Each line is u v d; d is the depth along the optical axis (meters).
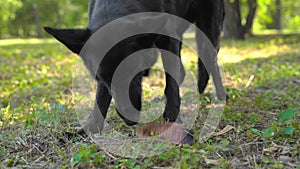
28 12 40.19
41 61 13.59
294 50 14.54
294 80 8.08
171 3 4.91
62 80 9.27
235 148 4.00
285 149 3.91
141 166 3.64
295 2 31.59
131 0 4.33
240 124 4.92
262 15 29.77
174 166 3.60
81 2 24.48
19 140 4.50
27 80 9.59
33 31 43.16
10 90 8.31
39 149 4.29
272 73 9.27
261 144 4.12
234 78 8.48
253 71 9.84
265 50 15.22
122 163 3.68
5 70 11.50
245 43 18.36
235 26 21.64
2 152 4.21
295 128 4.38
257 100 5.83
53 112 5.32
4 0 25.70
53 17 38.66
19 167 3.82
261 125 4.82
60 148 4.25
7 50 18.50
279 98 6.36
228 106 5.92
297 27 45.16
